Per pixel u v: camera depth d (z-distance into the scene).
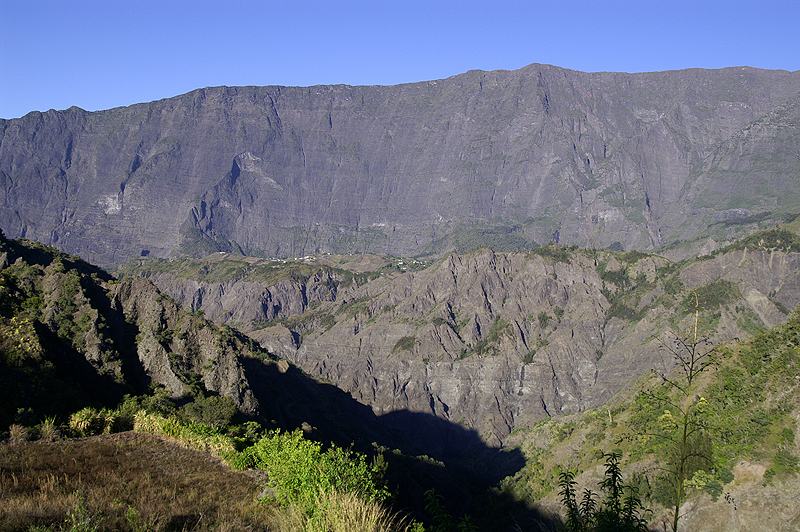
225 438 50.72
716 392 84.38
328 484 32.41
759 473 69.94
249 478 40.41
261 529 30.08
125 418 57.34
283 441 43.34
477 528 30.44
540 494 97.38
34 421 58.25
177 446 48.66
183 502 33.69
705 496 70.44
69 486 34.81
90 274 119.19
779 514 66.94
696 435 73.81
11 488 33.28
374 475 35.88
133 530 28.06
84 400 77.06
